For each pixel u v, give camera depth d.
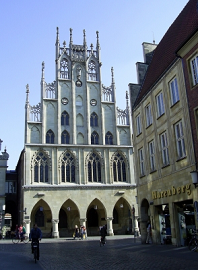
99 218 60.28
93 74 62.56
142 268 14.87
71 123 58.22
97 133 59.72
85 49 62.91
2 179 58.81
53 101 58.62
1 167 59.38
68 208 54.84
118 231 60.28
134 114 34.84
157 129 28.67
